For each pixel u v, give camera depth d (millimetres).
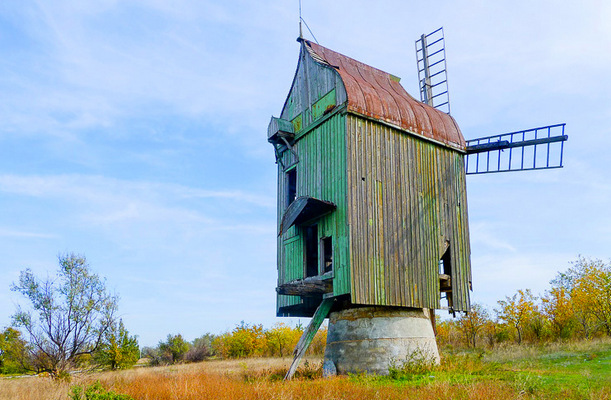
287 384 15156
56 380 21734
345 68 21766
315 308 23203
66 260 25812
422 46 25328
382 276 17953
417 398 12141
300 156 20750
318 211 18750
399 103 20453
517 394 12086
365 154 18578
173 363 46875
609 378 14367
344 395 12766
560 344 30234
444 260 20859
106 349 28828
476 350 35562
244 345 48844
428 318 20266
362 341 18766
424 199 20141
